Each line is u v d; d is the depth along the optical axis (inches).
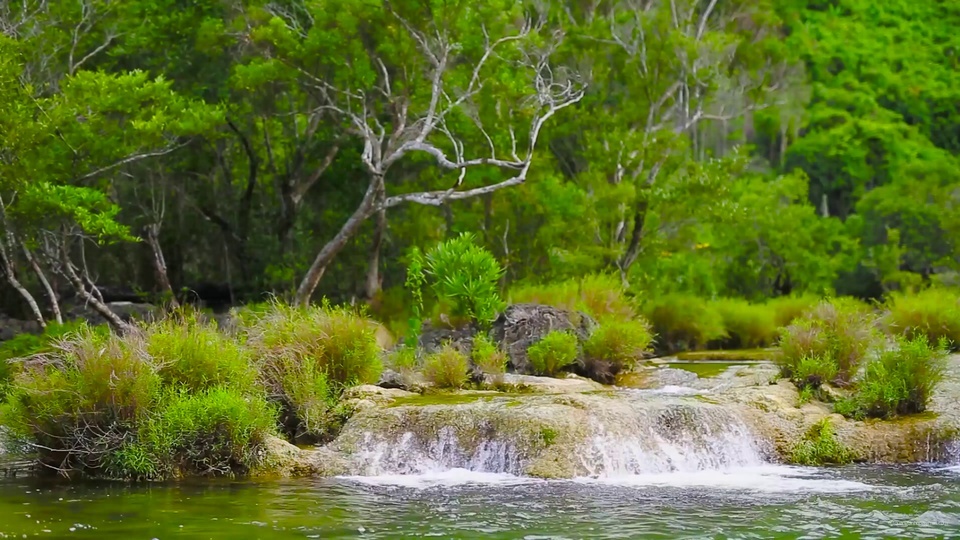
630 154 1152.2
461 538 355.9
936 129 2032.5
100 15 1056.2
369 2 940.6
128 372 502.9
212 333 558.3
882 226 1475.1
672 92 1245.1
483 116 1058.7
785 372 661.3
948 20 2144.4
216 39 1018.7
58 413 497.0
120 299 1181.1
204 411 498.3
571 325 770.2
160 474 488.1
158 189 1167.6
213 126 960.9
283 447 518.0
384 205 938.1
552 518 391.9
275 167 1157.1
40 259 1059.3
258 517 390.3
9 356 736.3
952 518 393.4
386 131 1167.0
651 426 535.2
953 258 1363.2
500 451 514.0
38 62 958.4
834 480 492.4
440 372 627.8
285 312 639.8
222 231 1222.3
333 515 395.5
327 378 593.3
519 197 1128.2
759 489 463.2
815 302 1050.7
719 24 1374.3
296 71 1000.2
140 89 871.1
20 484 470.0
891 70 2027.6
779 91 1477.6
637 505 420.5
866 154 1914.4
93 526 371.6
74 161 882.1
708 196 1120.2
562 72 1106.1
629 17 1227.2
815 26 2079.2
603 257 1124.5
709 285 1380.4
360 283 1221.7
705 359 866.8
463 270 776.9
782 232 1430.9
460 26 965.2
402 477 499.5
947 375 666.2
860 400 595.2
